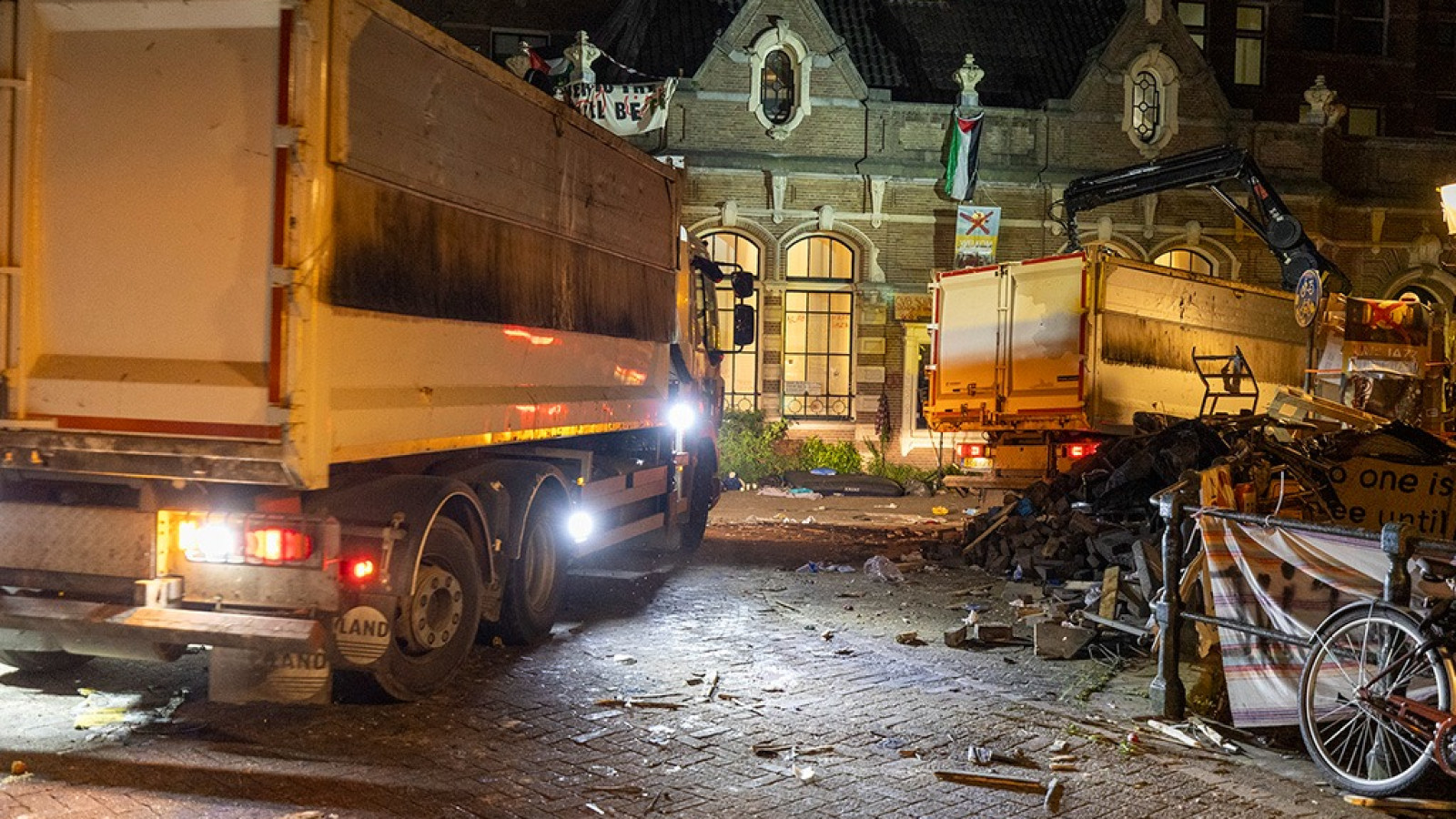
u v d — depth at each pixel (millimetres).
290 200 5406
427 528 6281
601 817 5113
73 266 5703
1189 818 5320
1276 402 11078
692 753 6023
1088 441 15758
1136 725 6719
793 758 5996
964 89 23203
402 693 6535
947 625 9391
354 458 5836
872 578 11484
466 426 6910
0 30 5684
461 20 26078
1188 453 10648
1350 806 5523
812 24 22969
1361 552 5906
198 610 6125
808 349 23547
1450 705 5242
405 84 6145
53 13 5668
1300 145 24359
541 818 5070
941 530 15859
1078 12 26250
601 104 22094
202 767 5492
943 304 16781
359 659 6145
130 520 5961
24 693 6598
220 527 6004
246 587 6051
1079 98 23750
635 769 5742
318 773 5480
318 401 5531
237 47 5520
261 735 5984
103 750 5676
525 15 26312
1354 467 8391
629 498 10297
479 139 6977
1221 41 27016
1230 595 6434
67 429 5688
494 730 6246
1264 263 24344
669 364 10797
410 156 6211
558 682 7250
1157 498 7012
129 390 5617
